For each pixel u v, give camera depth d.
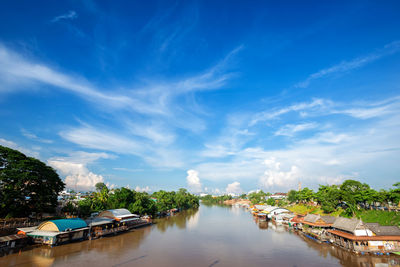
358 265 45.25
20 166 67.44
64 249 53.88
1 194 64.19
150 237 73.88
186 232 85.12
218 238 73.94
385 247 53.72
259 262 48.00
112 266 43.34
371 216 75.94
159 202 150.00
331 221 77.00
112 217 83.75
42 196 71.62
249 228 96.25
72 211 91.81
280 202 190.88
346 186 95.69
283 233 84.12
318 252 55.91
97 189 149.75
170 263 46.56
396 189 77.19
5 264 42.03
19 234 55.69
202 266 45.16
